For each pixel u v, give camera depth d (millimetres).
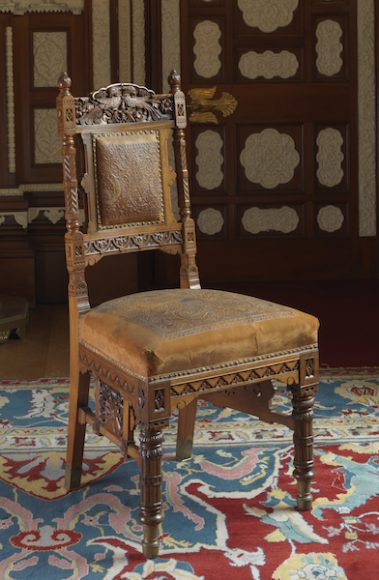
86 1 5109
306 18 5684
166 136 2639
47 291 5316
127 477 2668
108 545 2252
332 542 2238
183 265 2707
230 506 2453
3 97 5137
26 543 2266
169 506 2457
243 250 5820
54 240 5273
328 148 5801
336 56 5738
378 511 2408
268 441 2930
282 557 2168
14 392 3535
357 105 5770
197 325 2232
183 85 5664
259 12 5664
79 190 2520
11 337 4508
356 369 3768
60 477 2678
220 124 5727
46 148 5219
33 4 5102
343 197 5832
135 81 5359
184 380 2168
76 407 2533
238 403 2545
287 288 5613
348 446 2863
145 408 2131
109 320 2330
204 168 5762
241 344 2238
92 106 2480
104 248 2539
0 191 5117
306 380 2363
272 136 5762
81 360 2477
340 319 4734
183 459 2781
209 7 5629
